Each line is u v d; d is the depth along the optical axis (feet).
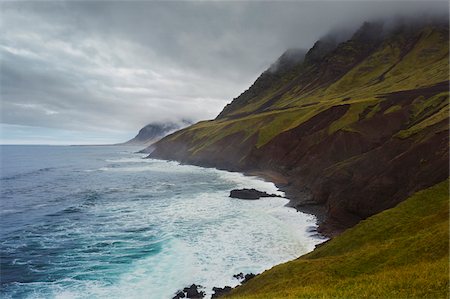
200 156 552.00
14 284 125.49
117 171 506.48
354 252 103.45
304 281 89.61
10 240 173.27
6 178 430.20
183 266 138.92
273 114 515.09
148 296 115.96
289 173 357.41
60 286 123.85
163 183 369.91
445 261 71.41
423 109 317.42
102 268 138.10
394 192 189.26
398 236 106.01
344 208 195.83
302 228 188.14
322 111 410.72
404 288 63.72
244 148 472.85
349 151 308.81
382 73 633.61
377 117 330.34
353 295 65.77
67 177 438.81
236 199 271.90
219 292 115.44
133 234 180.96
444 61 520.42
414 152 196.24
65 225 200.64
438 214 106.01
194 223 200.95
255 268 136.77
